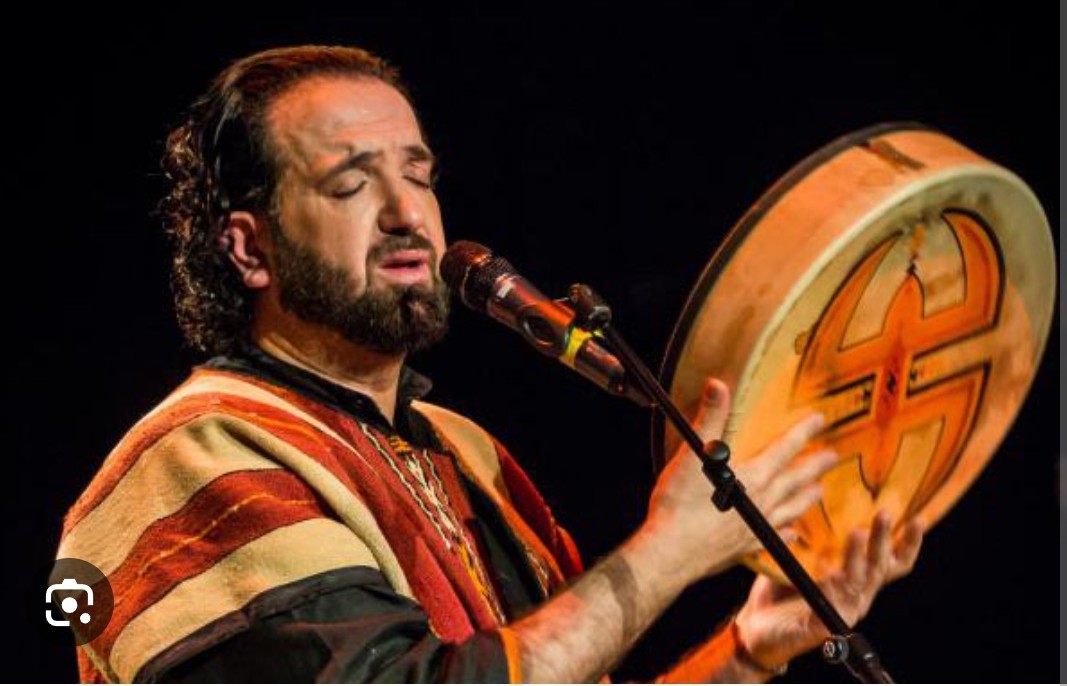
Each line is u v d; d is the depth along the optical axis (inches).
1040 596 488.4
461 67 467.8
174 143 293.6
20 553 433.7
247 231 274.2
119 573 237.9
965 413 287.4
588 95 474.3
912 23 492.7
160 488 241.0
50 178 437.1
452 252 250.4
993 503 490.6
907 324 264.7
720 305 241.3
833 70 486.6
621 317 458.0
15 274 436.1
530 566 280.5
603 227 472.4
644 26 478.6
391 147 271.7
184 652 224.4
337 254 265.1
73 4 435.8
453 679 220.5
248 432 244.8
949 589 490.9
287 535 231.9
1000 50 491.5
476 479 288.0
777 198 245.3
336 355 271.1
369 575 233.3
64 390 437.7
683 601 454.3
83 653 256.2
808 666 462.6
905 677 488.1
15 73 433.4
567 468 456.4
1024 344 288.5
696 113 479.5
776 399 246.8
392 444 273.3
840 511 274.5
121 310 439.8
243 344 277.4
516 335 458.9
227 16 444.8
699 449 225.1
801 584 224.8
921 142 253.4
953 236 260.8
